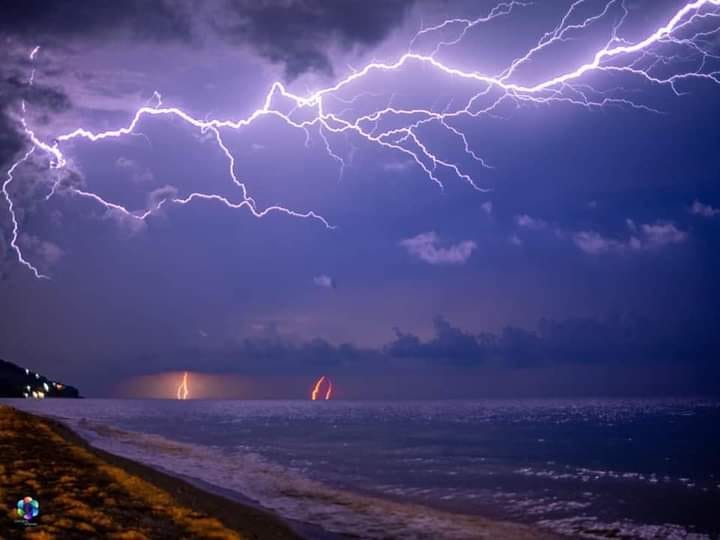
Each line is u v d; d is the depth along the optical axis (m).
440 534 14.02
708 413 105.12
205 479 21.44
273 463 28.77
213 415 103.50
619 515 17.61
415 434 55.59
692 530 15.70
